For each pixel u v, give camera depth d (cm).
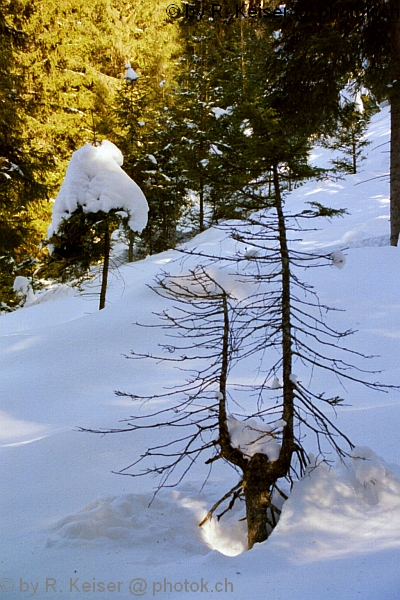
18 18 2531
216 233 2042
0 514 362
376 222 1566
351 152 2466
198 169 419
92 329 930
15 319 1483
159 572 264
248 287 846
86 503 367
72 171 1248
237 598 222
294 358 709
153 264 1884
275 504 351
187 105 2327
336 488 314
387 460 375
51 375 783
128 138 2394
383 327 769
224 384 347
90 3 2783
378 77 1143
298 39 1152
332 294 904
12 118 1542
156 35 3067
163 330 870
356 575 225
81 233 1301
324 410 521
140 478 402
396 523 281
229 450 337
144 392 670
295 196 2242
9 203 1595
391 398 546
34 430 585
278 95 1174
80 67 2750
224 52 2312
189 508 348
